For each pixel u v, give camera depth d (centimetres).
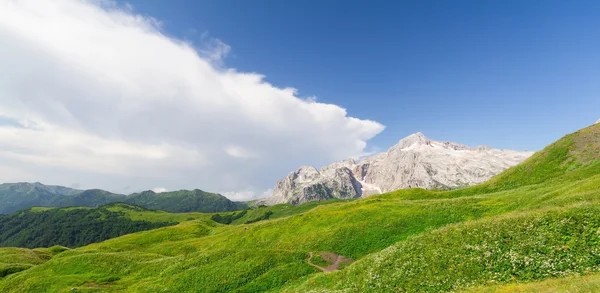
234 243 8231
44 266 7325
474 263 2681
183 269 5888
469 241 3019
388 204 7606
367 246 5716
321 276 4016
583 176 6197
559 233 2616
